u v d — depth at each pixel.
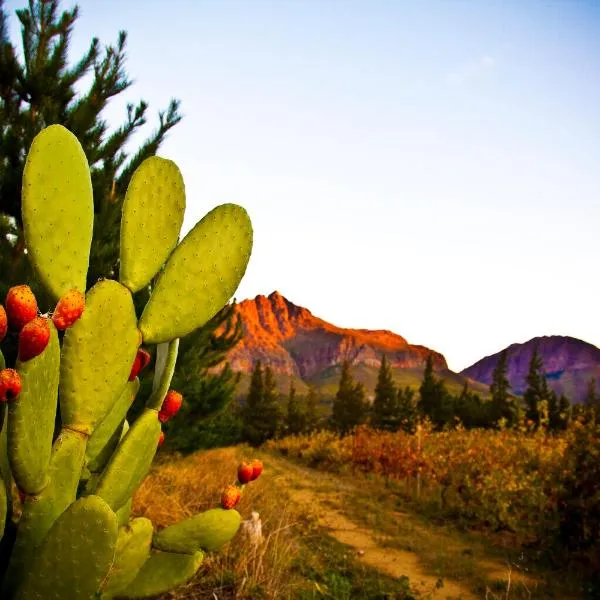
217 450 13.51
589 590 5.31
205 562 4.41
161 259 2.12
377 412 40.72
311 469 21.11
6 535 1.86
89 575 1.62
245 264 2.21
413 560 6.65
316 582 4.84
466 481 10.07
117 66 5.96
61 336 3.41
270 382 43.25
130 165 6.10
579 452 6.82
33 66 5.57
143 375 6.08
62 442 1.82
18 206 5.36
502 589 5.53
